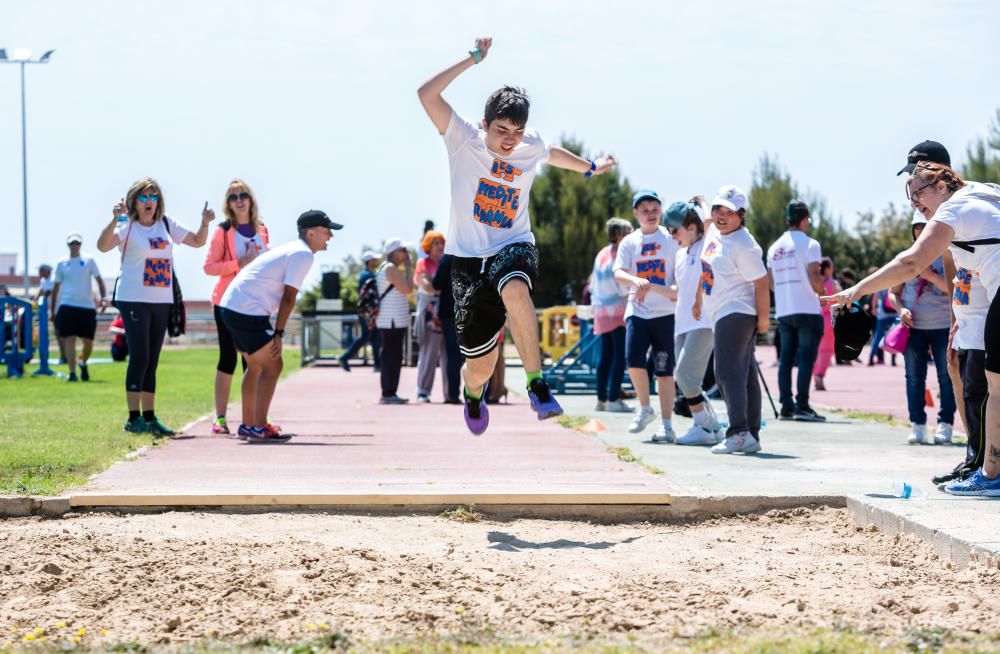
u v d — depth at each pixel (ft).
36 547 22.40
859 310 31.63
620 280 44.65
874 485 30.42
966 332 30.40
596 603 18.81
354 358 132.67
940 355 42.83
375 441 43.29
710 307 39.91
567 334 92.32
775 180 258.98
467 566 21.86
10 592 19.52
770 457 38.11
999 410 28.12
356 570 20.99
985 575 20.33
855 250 244.63
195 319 219.20
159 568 21.12
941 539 22.59
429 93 27.25
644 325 44.78
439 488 29.58
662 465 35.60
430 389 66.28
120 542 22.99
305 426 50.03
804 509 27.86
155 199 44.11
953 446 41.88
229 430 45.78
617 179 266.16
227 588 19.76
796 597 19.24
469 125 27.63
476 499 28.02
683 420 53.16
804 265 53.83
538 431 47.88
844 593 19.57
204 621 18.01
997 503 26.55
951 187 28.91
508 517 27.89
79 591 19.45
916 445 42.22
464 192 27.76
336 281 126.52
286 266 43.09
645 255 45.09
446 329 63.72
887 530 25.31
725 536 25.76
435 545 24.20
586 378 73.72
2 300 87.04
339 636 16.38
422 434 46.32
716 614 18.11
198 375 91.50
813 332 53.57
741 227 39.50
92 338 82.12
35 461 33.94
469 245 27.96
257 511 27.84
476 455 38.42
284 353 156.15
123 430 44.37
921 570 21.57
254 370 43.34
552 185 267.59
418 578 20.68
